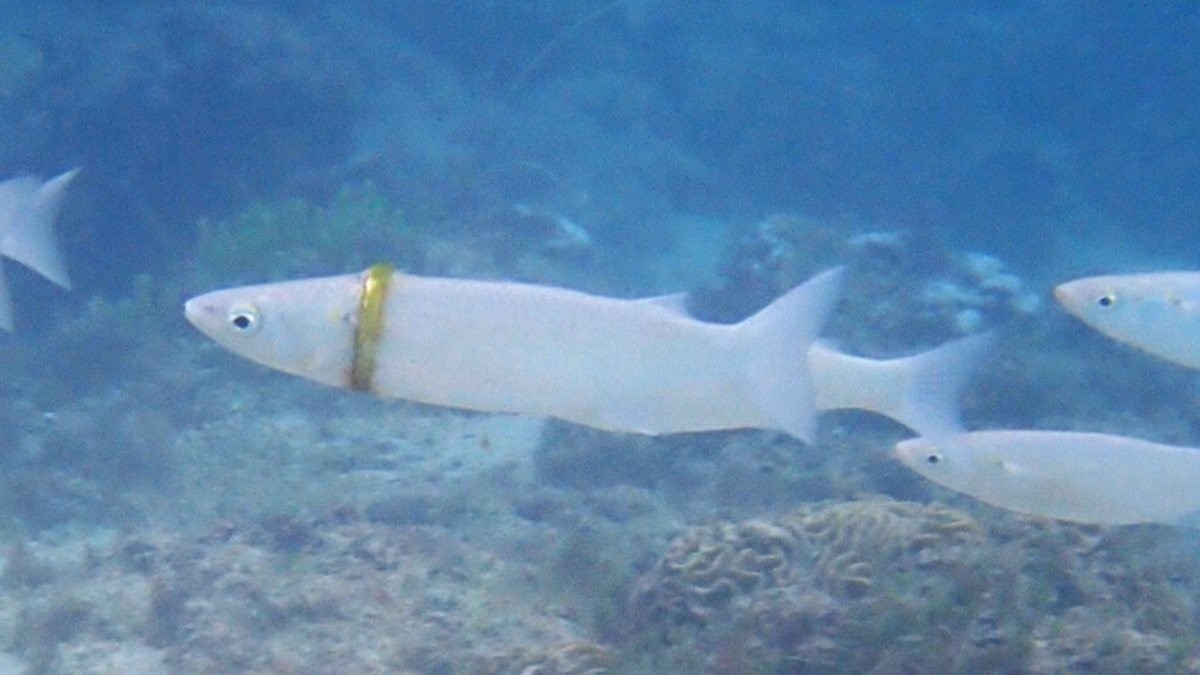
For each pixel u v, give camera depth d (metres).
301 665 7.31
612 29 32.25
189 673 7.41
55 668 7.68
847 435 12.79
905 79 32.12
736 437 12.16
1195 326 4.71
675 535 10.12
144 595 8.48
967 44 32.94
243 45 18.75
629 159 28.12
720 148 30.27
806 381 2.92
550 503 11.08
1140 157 32.16
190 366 13.91
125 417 12.55
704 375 3.02
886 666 6.18
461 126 27.27
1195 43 32.47
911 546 7.14
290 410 13.23
